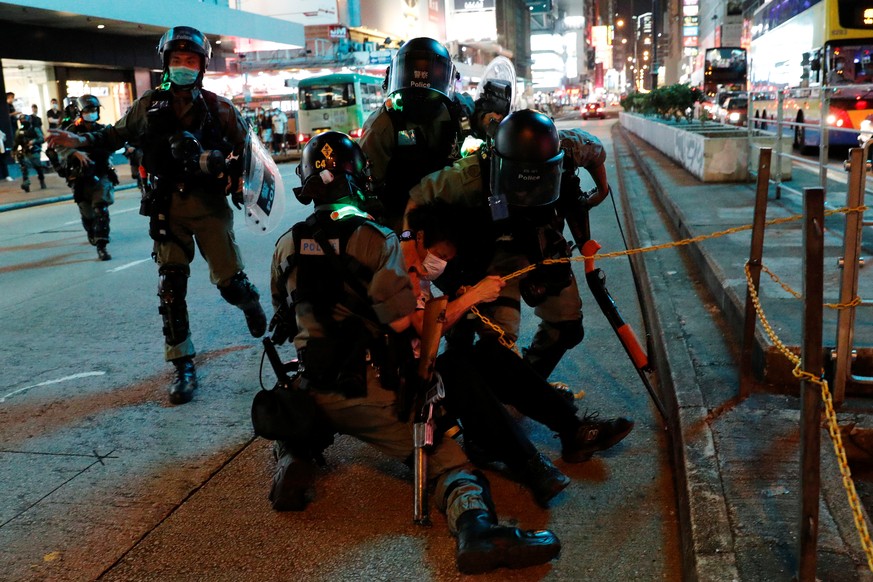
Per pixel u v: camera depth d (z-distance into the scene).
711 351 4.45
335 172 2.89
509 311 3.43
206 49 4.37
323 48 42.41
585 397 4.40
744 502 2.80
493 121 3.97
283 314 3.06
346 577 2.77
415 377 2.89
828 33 15.29
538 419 3.42
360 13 70.44
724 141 11.33
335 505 3.28
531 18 139.00
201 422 4.27
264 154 4.78
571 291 3.66
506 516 3.13
